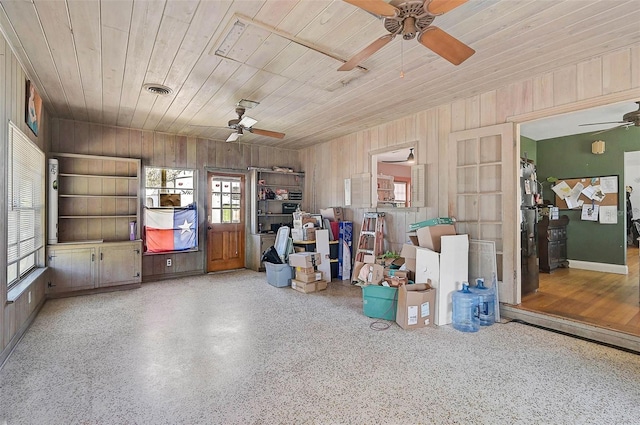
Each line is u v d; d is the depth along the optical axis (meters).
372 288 3.68
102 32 2.54
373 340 3.04
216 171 6.36
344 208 6.08
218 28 2.49
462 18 2.36
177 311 3.93
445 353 2.77
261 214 6.73
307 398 2.11
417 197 4.60
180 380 2.33
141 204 5.57
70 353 2.77
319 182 6.79
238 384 2.28
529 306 3.67
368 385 2.26
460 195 4.08
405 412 1.96
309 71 3.26
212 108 4.46
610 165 5.89
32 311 3.54
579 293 4.30
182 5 2.20
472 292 3.55
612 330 2.95
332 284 5.35
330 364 2.57
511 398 2.11
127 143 5.50
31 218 3.79
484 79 3.47
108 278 4.85
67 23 2.41
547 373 2.42
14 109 2.91
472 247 3.88
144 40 2.66
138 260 5.12
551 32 2.55
